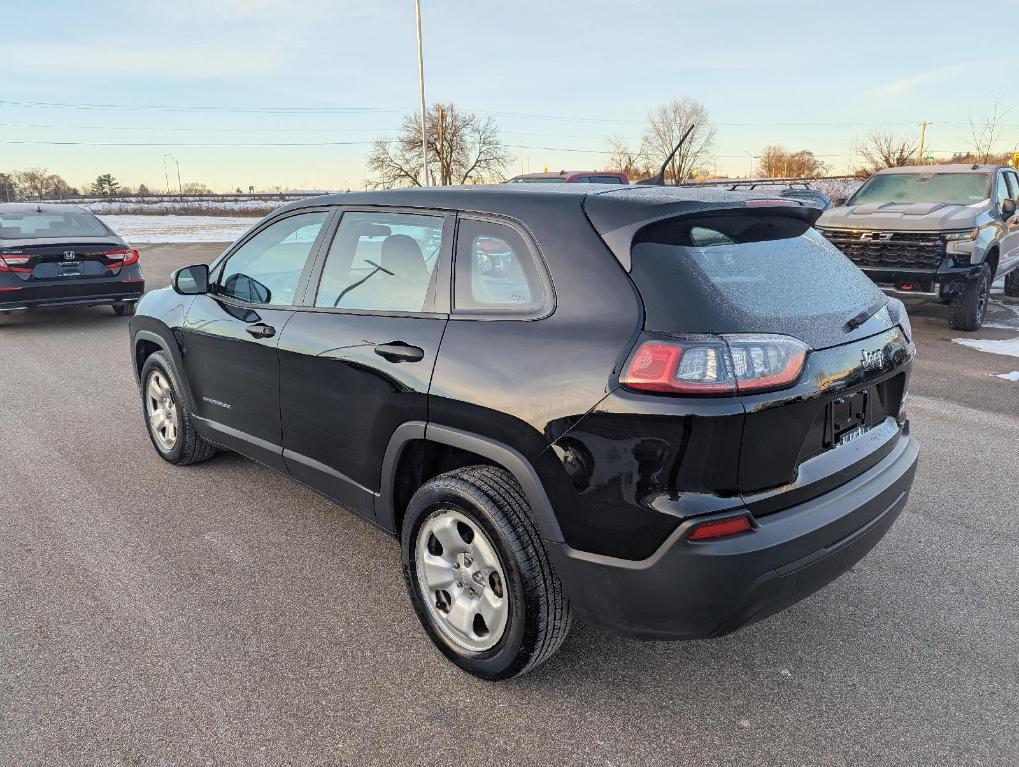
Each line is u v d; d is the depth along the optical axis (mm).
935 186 10078
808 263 2617
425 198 2898
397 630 2990
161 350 4598
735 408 2066
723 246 2430
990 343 8438
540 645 2467
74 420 5711
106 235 10469
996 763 2279
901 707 2537
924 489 4367
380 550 3662
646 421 2104
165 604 3162
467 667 2672
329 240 3289
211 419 4148
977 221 8664
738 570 2115
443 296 2723
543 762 2295
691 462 2092
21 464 4770
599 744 2371
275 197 84062
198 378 4156
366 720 2473
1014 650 2850
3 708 2508
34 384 6836
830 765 2277
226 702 2553
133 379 7035
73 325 10164
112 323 10328
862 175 42125
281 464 3611
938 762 2285
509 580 2439
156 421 4777
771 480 2201
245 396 3744
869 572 3445
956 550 3641
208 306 3990
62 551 3627
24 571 3432
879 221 8891
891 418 2814
